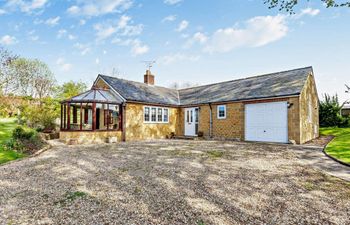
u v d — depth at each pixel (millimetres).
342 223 3865
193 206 4508
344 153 9828
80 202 4691
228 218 4016
